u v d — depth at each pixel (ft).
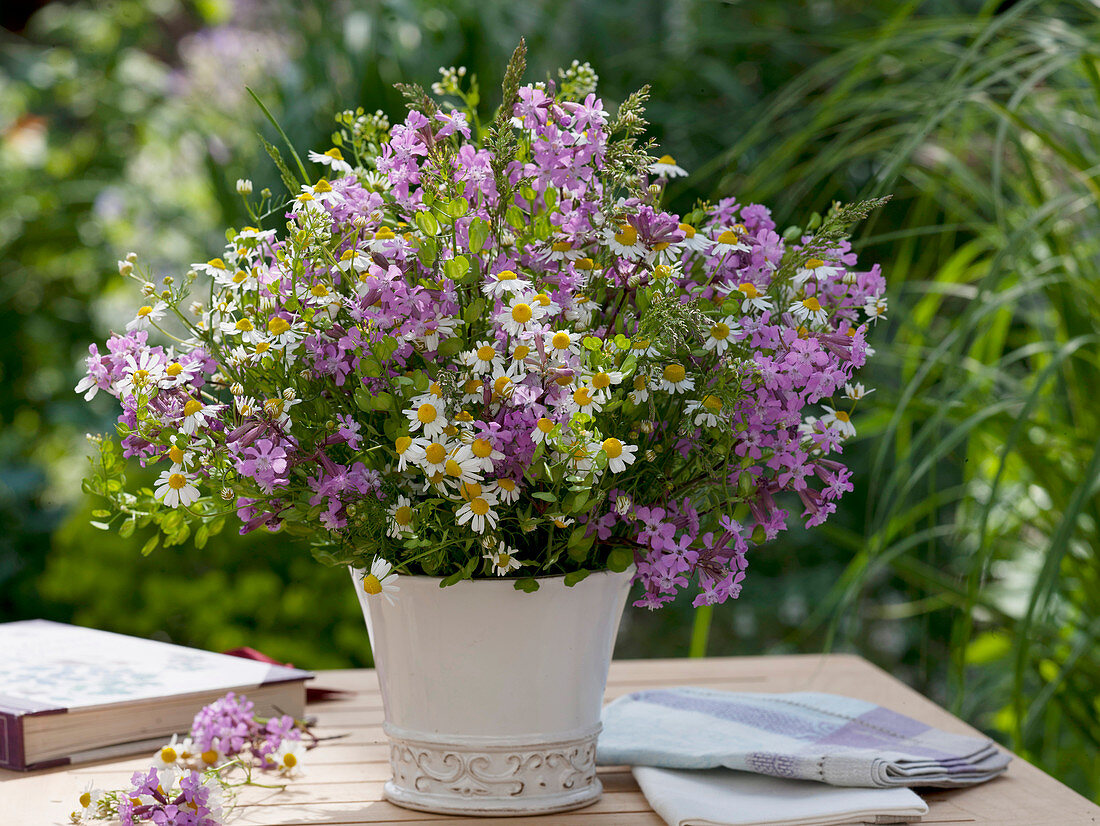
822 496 5.70
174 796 5.70
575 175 5.63
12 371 16.79
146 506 5.81
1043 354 8.00
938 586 7.93
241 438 5.47
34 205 16.88
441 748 5.76
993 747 6.13
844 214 5.67
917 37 7.82
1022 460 7.72
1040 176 8.09
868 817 5.68
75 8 19.56
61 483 16.58
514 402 5.44
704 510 5.79
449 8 12.23
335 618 10.52
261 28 15.67
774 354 5.70
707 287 5.75
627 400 5.55
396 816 5.78
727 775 5.95
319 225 5.60
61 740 6.01
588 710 5.82
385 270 5.55
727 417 5.59
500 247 5.65
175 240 17.24
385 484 5.61
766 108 12.90
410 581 5.67
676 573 5.60
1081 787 8.69
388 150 5.69
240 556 10.92
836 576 14.73
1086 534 7.56
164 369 5.59
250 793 5.93
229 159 13.23
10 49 18.80
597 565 5.74
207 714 6.03
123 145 17.98
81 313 17.06
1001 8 13.16
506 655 5.70
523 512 5.58
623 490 5.62
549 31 13.05
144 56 19.17
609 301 5.75
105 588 10.87
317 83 11.65
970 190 7.93
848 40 9.04
